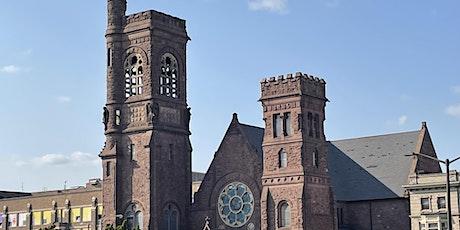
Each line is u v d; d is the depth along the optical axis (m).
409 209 123.44
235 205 120.06
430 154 131.62
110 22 125.81
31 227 161.38
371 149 134.62
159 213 119.44
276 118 115.38
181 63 127.38
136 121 122.38
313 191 112.38
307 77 115.19
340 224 127.31
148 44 122.81
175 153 123.69
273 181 113.62
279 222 112.12
